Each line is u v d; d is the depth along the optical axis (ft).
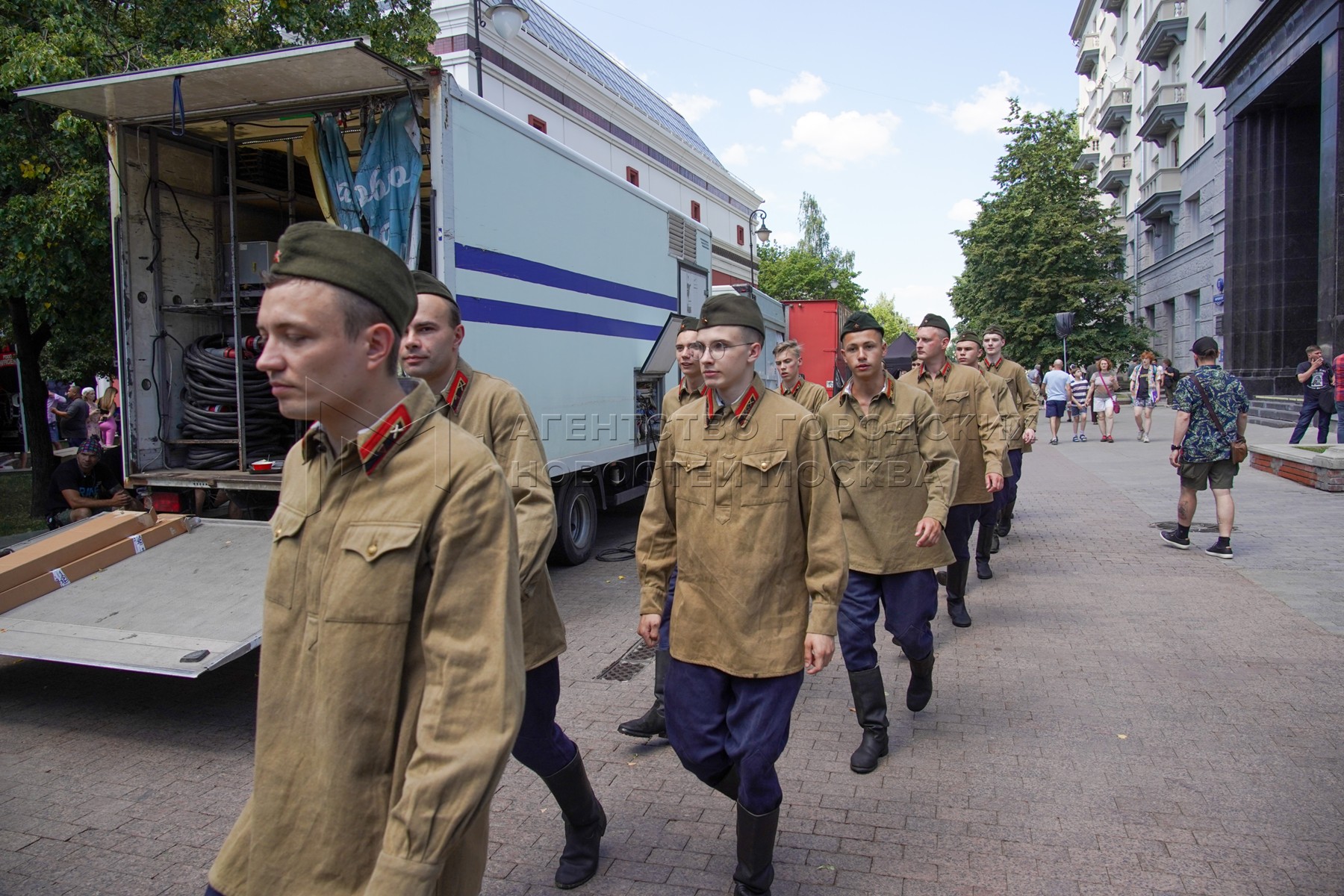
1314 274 68.49
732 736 8.81
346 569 4.61
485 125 18.99
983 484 18.66
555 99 56.44
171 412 20.35
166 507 19.45
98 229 26.73
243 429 19.43
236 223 19.76
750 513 8.67
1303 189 68.23
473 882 5.23
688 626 8.89
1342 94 52.85
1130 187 124.77
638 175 68.49
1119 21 131.44
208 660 12.83
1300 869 9.34
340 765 4.55
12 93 25.72
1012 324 103.40
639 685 15.76
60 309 29.22
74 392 56.75
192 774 12.45
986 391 18.16
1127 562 23.90
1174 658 16.22
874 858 9.86
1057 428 57.52
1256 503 31.83
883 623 20.18
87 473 24.64
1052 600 20.54
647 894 9.28
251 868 4.76
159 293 20.04
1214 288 88.84
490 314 19.25
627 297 27.55
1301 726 13.01
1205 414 23.71
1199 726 13.16
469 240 18.38
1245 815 10.51
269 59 16.01
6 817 11.16
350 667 4.54
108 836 10.70
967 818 10.71
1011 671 15.93
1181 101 98.37
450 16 47.34
